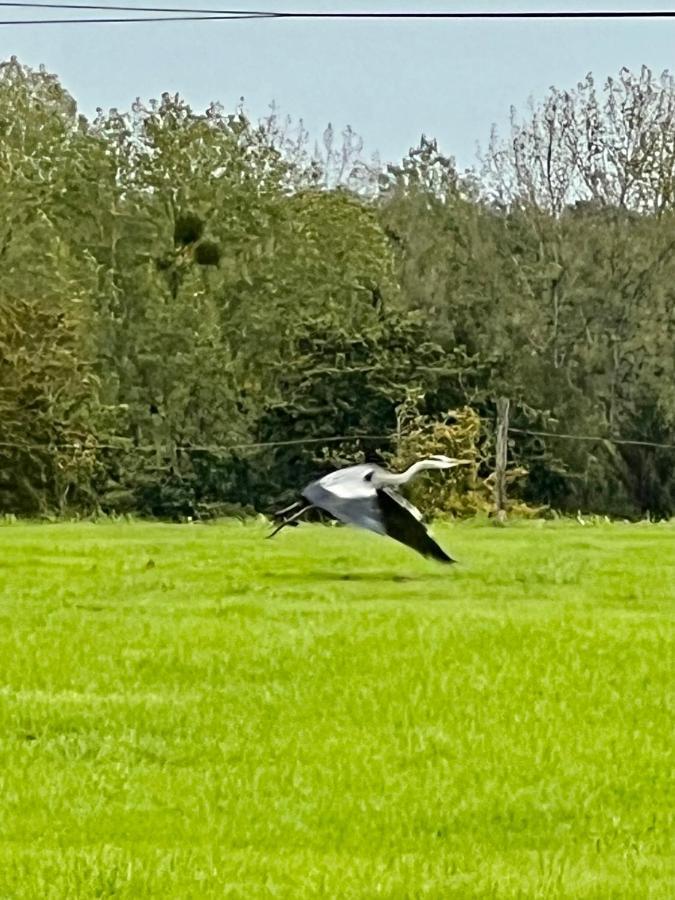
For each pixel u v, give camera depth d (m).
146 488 58.88
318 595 28.92
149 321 62.19
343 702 17.52
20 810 13.18
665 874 11.34
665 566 34.59
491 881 10.88
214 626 23.78
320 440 58.25
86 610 26.23
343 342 59.03
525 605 27.39
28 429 56.66
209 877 10.82
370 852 12.00
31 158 63.72
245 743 15.58
